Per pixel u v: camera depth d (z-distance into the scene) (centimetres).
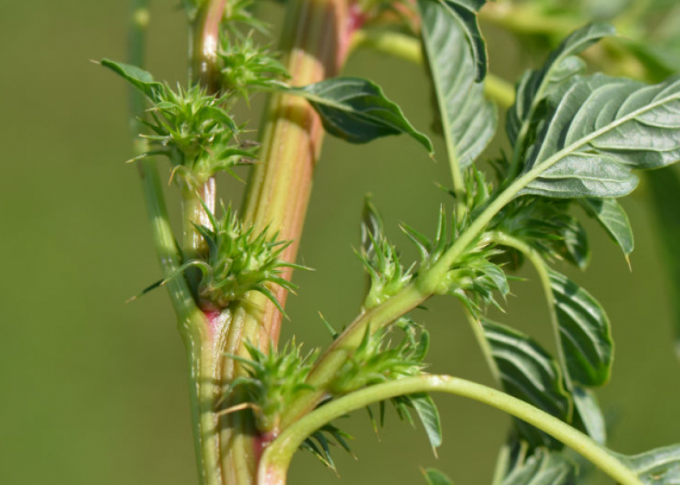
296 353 56
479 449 156
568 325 60
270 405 55
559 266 86
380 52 67
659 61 72
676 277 72
